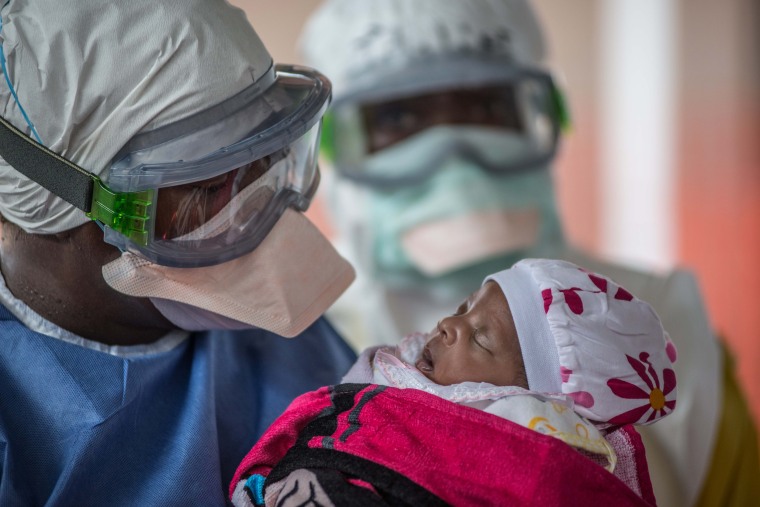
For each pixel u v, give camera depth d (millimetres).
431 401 1067
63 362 1157
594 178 4801
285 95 1173
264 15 4871
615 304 1122
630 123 4750
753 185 4590
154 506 1148
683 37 4652
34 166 1095
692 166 4680
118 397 1156
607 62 4777
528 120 2262
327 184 2416
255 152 1098
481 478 1010
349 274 1283
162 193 1099
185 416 1229
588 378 1085
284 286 1195
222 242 1139
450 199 2125
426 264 2201
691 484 1829
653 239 4703
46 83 1064
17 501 1088
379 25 2201
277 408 1378
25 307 1195
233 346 1393
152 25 1070
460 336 1136
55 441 1134
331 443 1067
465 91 2182
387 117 2205
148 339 1265
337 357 1490
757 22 4578
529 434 1014
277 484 1079
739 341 4289
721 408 1926
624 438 1127
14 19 1064
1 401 1134
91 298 1181
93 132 1085
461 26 2174
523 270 1167
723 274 4535
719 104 4648
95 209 1090
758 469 1975
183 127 1084
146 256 1109
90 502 1136
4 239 1196
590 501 1010
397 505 1003
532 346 1104
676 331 1971
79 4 1061
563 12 4789
